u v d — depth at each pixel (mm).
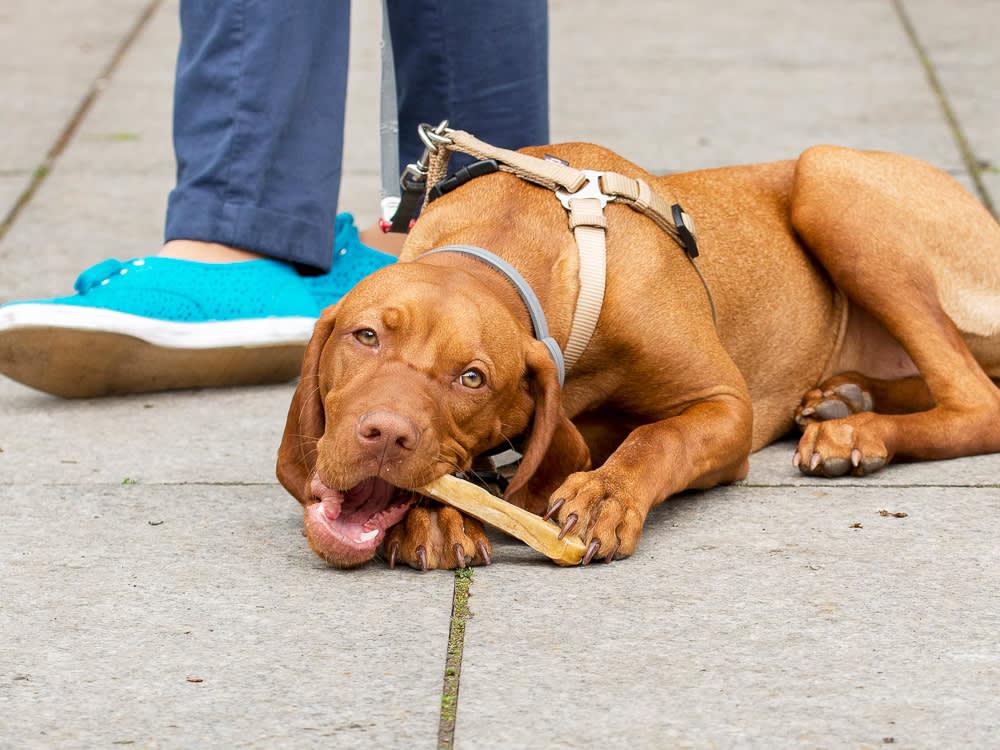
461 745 2270
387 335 2893
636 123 7043
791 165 4180
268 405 4223
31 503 3426
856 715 2350
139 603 2826
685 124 7012
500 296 3109
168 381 4297
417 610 2771
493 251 3271
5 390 4422
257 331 4230
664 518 3281
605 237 3322
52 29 8883
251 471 3656
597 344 3293
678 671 2510
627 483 3039
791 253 3986
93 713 2381
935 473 3582
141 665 2555
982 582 2869
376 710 2383
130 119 7230
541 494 3129
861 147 6562
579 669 2520
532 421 3078
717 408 3375
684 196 3850
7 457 3787
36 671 2535
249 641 2648
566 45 8625
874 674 2490
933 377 3754
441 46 4438
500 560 3035
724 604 2785
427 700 2416
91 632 2695
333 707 2396
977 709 2365
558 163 3453
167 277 4184
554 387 3000
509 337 2955
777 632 2658
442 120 4547
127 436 3951
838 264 3879
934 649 2582
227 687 2469
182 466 3703
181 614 2771
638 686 2455
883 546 3070
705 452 3281
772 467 3701
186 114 4324
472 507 2924
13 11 9344
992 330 3951
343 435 2801
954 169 6188
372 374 2865
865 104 7266
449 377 2871
